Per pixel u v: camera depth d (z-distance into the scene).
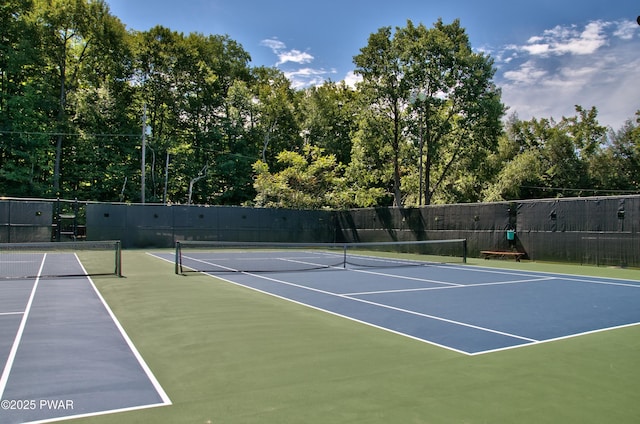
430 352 5.79
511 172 41.12
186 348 5.93
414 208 25.16
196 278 13.32
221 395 4.30
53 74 37.12
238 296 10.15
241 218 27.73
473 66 29.03
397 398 4.23
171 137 42.22
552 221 18.83
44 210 23.42
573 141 51.97
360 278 13.63
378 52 29.64
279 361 5.39
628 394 4.37
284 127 47.12
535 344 6.22
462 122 29.67
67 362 5.32
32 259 18.86
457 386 4.56
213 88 43.38
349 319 7.79
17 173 32.66
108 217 24.95
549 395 4.33
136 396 4.28
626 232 16.44
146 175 40.81
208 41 45.84
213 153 43.12
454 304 9.30
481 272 15.52
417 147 32.34
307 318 7.86
